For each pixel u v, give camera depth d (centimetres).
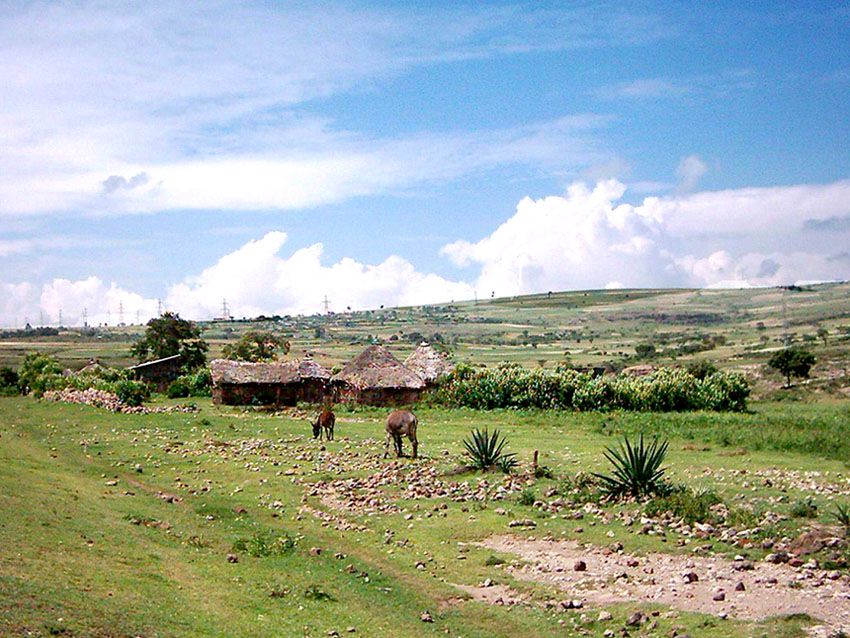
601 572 1584
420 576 1600
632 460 2167
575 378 5231
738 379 5138
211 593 1389
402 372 6044
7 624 1078
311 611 1341
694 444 3334
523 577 1577
